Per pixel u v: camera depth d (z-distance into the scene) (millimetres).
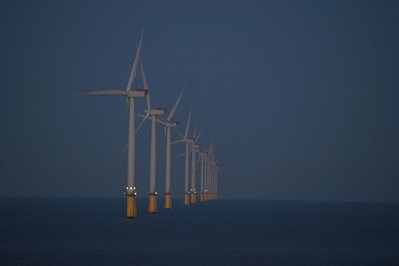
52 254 131500
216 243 154125
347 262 125938
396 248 150000
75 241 156125
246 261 124000
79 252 134750
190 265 117625
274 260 126125
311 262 124688
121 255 130125
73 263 119250
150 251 136875
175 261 122250
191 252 135625
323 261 126375
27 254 131375
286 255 134000
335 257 132625
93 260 123000
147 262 120625
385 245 156500
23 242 154000
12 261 121562
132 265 117000
